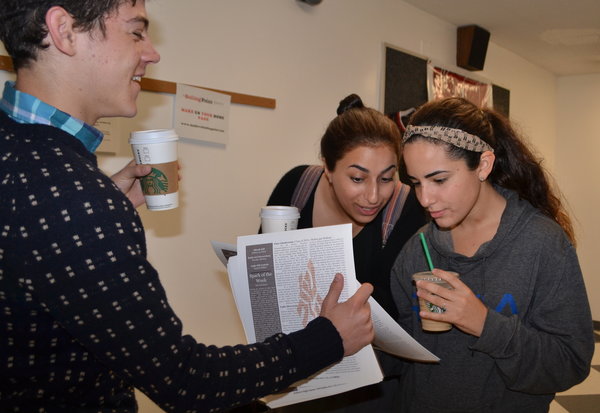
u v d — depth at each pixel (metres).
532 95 4.80
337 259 0.88
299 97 2.64
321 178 1.47
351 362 0.92
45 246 0.57
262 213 1.14
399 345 0.93
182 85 2.10
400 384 1.18
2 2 0.62
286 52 2.55
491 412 1.00
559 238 0.96
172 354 0.62
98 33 0.65
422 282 0.94
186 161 2.17
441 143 0.97
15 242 0.57
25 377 0.62
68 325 0.59
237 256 0.92
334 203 1.41
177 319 0.66
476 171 1.00
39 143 0.61
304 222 1.45
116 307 0.59
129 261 0.60
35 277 0.57
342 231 0.89
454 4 3.33
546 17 3.53
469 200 0.99
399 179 1.48
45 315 0.61
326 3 2.76
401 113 2.95
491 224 1.06
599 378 3.33
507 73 4.41
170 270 2.13
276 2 2.49
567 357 0.91
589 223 5.08
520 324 0.92
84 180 0.60
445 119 0.99
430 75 3.49
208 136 2.22
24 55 0.64
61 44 0.63
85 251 0.57
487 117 1.07
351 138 1.22
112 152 1.91
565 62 4.70
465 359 1.02
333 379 0.93
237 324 2.40
